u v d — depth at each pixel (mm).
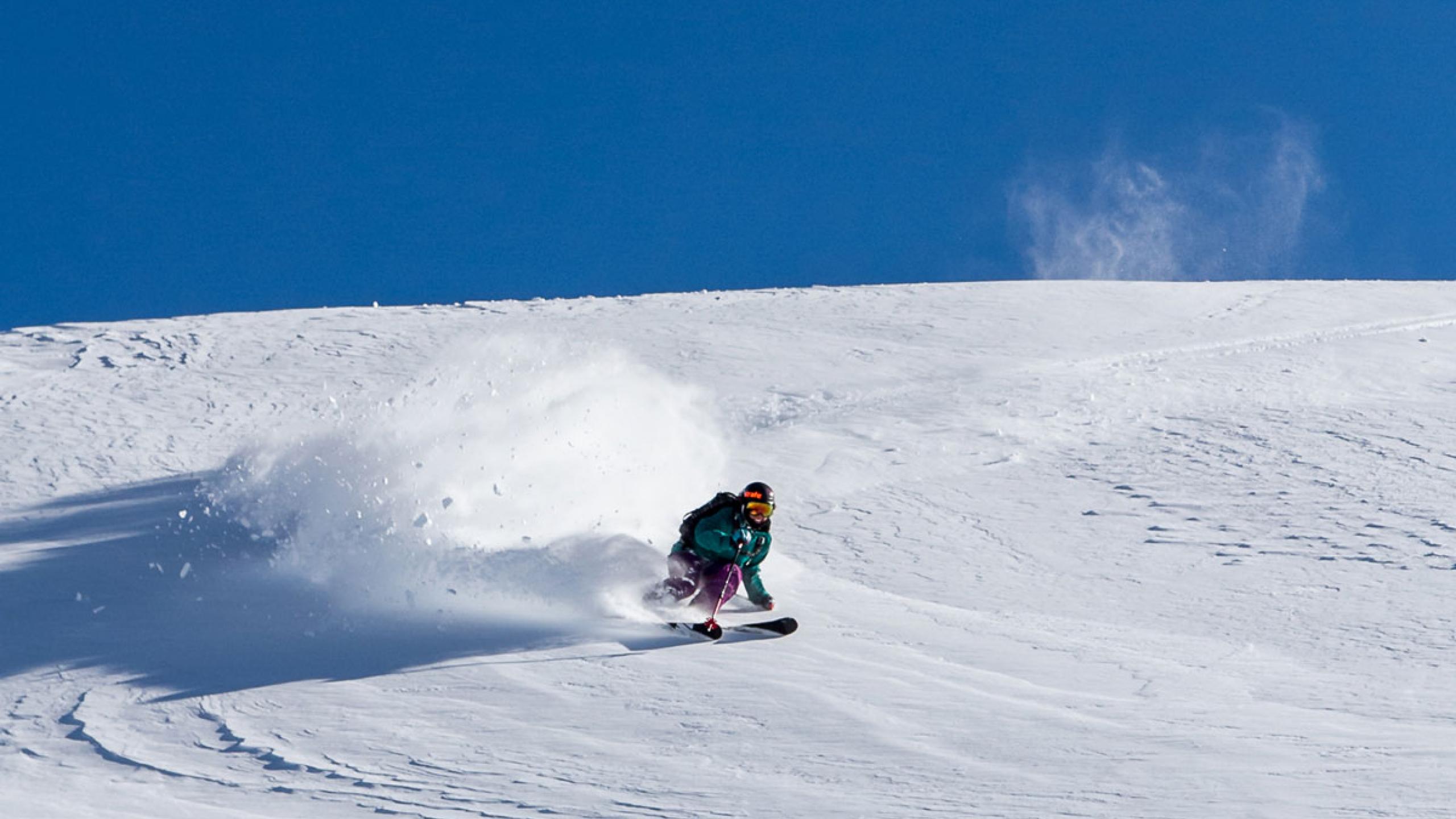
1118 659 19266
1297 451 39156
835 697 16797
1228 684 17672
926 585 25875
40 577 25672
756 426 44406
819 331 65562
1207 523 31328
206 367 56562
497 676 18000
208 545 28328
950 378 53562
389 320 70375
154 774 13891
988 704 16406
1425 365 54406
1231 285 83312
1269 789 12336
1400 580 25172
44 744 15180
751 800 12562
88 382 53406
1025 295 78062
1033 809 12031
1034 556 28547
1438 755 13453
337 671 18391
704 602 22281
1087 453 40219
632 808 12336
